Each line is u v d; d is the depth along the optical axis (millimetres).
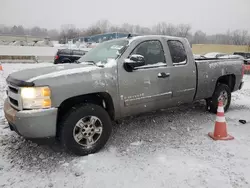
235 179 2824
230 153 3484
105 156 3404
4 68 17234
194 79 4676
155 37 4230
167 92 4230
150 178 2859
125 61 3664
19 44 36875
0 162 3246
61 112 3357
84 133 3387
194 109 5902
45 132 3055
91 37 46781
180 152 3533
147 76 3914
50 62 26094
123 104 3715
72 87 3182
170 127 4605
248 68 16875
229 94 5629
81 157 3375
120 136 4148
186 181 2791
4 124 4688
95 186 2723
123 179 2848
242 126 4723
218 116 4027
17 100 3111
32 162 3254
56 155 3439
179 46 4543
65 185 2746
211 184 2729
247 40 66812
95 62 3973
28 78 3080
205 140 3982
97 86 3391
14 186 2727
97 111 3445
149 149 3643
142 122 4875
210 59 5363
